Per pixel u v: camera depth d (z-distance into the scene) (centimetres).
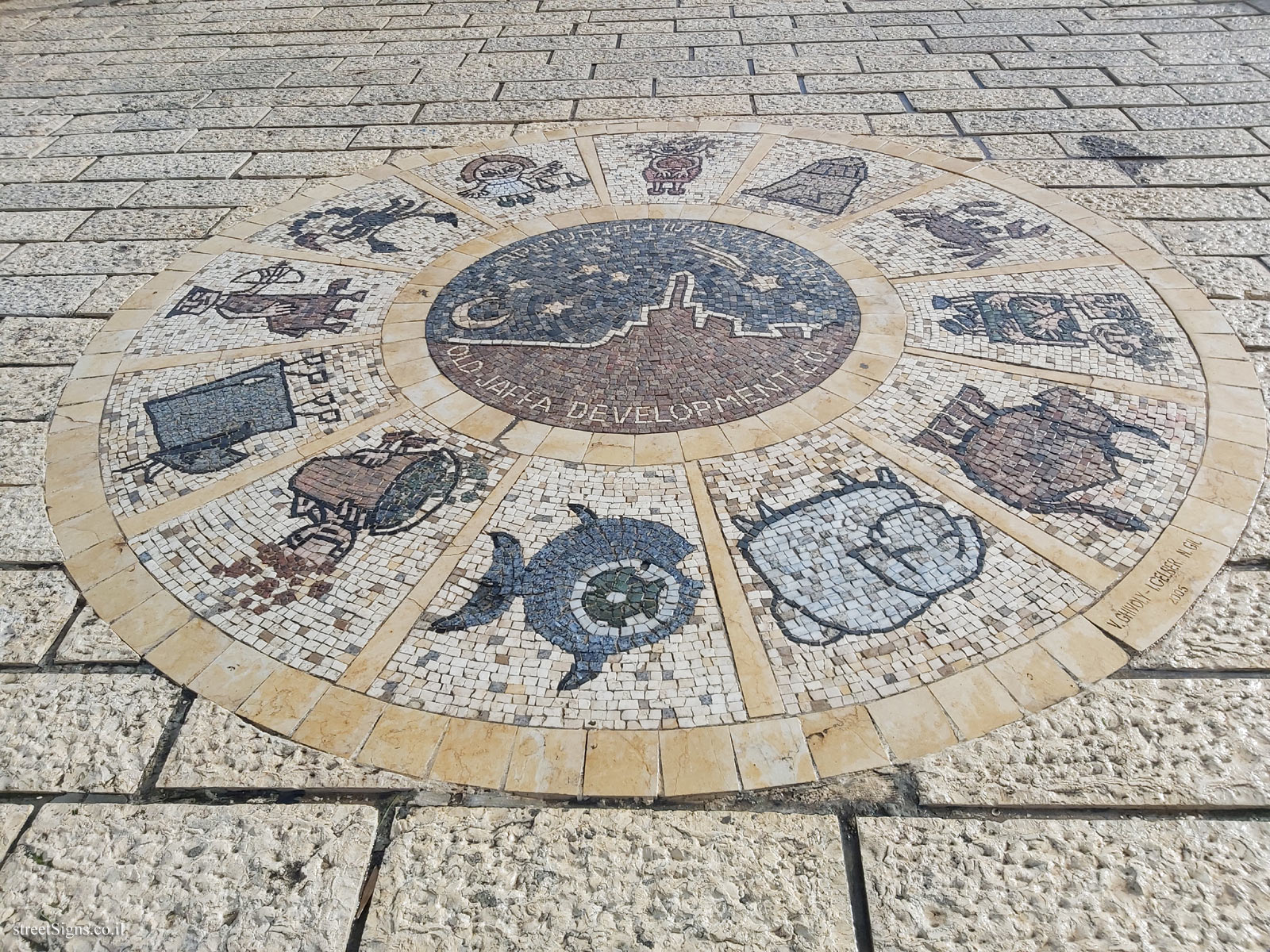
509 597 516
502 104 1110
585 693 465
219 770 444
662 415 643
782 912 382
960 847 401
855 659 475
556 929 380
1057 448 598
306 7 1470
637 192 920
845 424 627
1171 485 568
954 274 774
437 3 1458
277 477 605
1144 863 392
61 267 838
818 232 841
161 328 753
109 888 401
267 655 492
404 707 464
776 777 429
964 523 548
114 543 564
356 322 751
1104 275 762
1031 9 1309
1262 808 410
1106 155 934
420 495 586
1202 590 505
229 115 1116
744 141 1001
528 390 672
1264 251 779
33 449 637
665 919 382
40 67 1285
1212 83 1063
